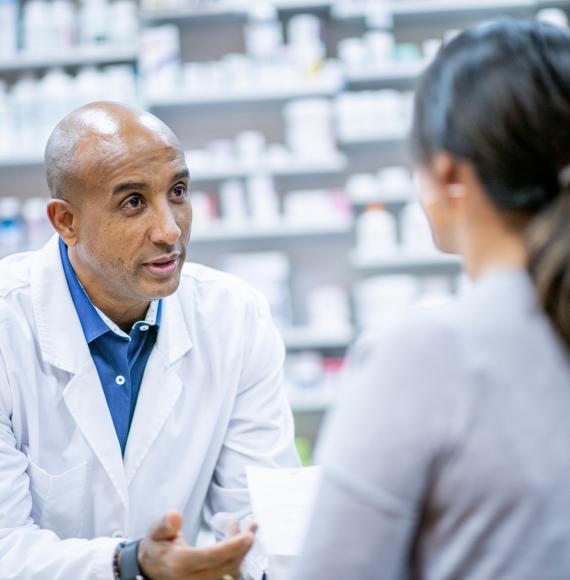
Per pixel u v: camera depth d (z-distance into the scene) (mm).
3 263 1605
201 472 1558
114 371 1493
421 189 840
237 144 3975
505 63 760
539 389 725
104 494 1470
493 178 756
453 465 719
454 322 744
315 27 3799
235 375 1555
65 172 1375
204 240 3984
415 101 822
